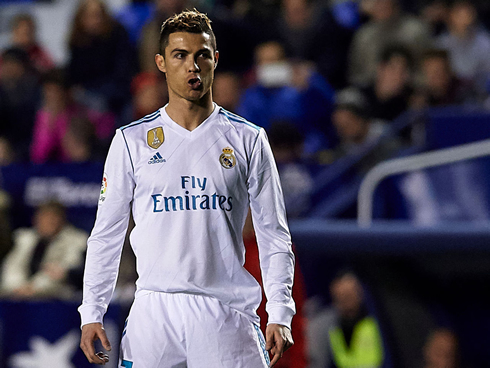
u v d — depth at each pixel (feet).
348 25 116.88
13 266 79.05
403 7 117.50
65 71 106.42
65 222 81.25
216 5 117.19
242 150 33.96
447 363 57.57
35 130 101.19
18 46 111.96
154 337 32.86
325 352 73.26
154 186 33.27
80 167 90.99
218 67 107.14
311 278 78.64
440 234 54.95
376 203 75.92
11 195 91.04
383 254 55.57
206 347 32.81
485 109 84.12
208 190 33.32
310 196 83.92
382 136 84.33
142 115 94.17
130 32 116.06
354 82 106.42
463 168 76.54
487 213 74.49
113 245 34.27
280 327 33.42
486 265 56.29
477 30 107.45
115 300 62.59
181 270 33.17
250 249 42.75
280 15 111.14
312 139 97.86
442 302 57.72
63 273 76.69
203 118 34.04
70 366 65.41
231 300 33.63
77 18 109.50
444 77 91.61
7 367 65.67
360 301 71.92
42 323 65.82
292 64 101.91
